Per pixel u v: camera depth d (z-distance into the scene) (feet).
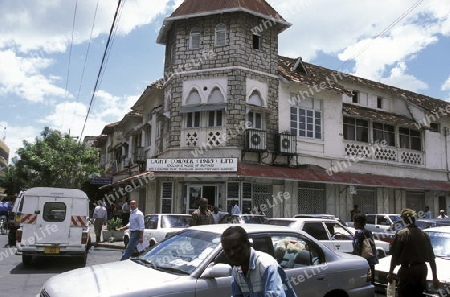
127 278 14.33
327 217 42.91
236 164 55.67
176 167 58.18
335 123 71.00
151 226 42.88
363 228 25.08
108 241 55.31
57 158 82.89
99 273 15.06
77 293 13.06
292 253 17.48
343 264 18.60
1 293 25.75
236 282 10.85
